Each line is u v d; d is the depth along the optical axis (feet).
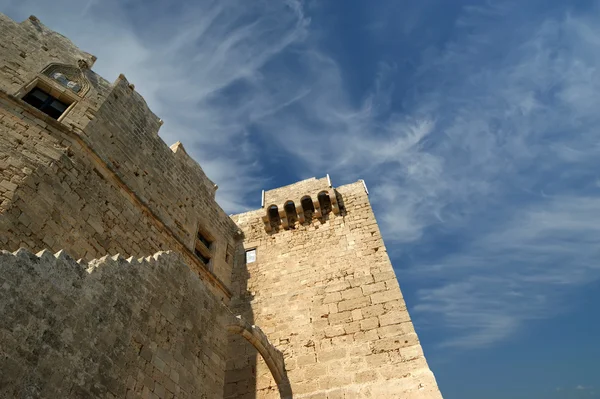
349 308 50.72
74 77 46.83
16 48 42.93
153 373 26.86
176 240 51.78
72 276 23.09
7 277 19.19
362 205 67.05
